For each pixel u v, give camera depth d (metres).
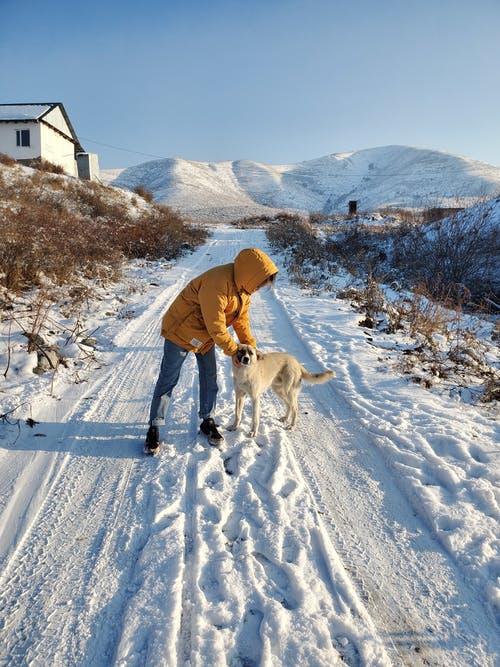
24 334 5.65
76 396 4.88
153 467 3.70
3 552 2.76
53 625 2.29
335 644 2.23
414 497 3.37
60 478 3.50
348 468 3.81
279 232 22.12
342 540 2.96
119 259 12.84
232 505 3.27
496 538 2.89
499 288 10.86
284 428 4.50
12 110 30.22
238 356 4.08
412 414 4.60
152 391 5.14
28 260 8.59
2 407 4.34
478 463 3.67
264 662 2.09
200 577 2.61
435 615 2.42
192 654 2.12
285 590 2.55
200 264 15.23
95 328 7.19
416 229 15.14
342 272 14.13
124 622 2.29
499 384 5.20
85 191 23.14
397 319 8.00
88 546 2.84
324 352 6.59
